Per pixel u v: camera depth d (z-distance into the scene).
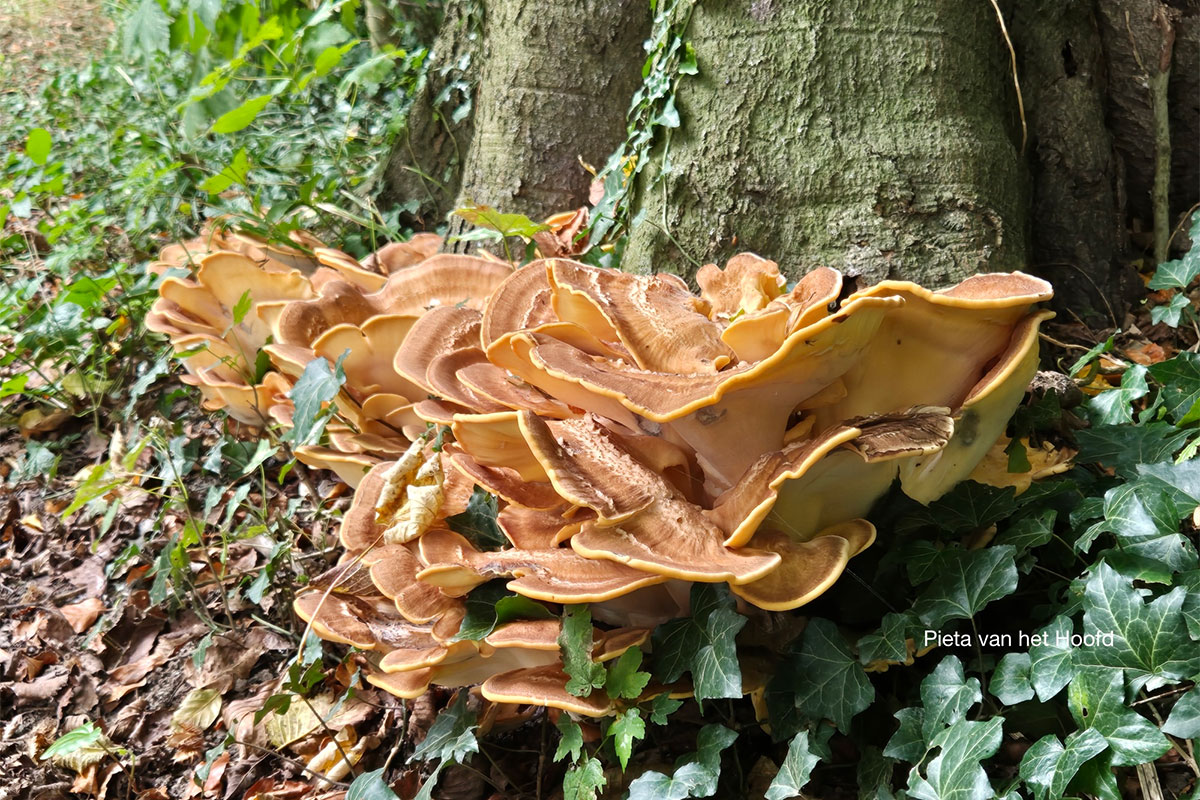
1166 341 4.41
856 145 3.74
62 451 5.88
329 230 6.48
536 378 3.06
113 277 5.74
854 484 2.84
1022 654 2.62
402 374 3.59
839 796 2.95
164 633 4.55
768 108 3.83
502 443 2.95
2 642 4.57
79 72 10.85
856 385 2.88
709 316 3.21
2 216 6.35
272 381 4.83
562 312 3.23
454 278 4.46
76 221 6.72
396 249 5.32
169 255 6.00
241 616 4.53
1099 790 2.33
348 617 3.33
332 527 4.88
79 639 4.56
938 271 3.67
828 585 2.54
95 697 4.25
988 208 3.74
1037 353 2.81
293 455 4.59
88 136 8.59
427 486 3.31
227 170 5.46
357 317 4.46
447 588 3.05
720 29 3.90
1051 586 2.89
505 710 3.44
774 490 2.55
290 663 4.22
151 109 8.66
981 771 2.35
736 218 3.92
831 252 3.76
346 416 4.21
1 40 14.81
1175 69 4.79
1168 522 2.65
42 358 5.95
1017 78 4.37
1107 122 4.84
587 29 5.43
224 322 5.12
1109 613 2.50
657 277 3.38
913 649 2.86
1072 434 3.37
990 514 2.93
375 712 3.86
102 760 3.89
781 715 2.87
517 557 2.90
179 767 3.87
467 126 6.48
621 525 2.68
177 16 6.11
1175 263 3.68
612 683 2.80
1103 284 4.56
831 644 2.81
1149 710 2.65
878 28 3.73
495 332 3.38
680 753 3.17
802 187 3.79
